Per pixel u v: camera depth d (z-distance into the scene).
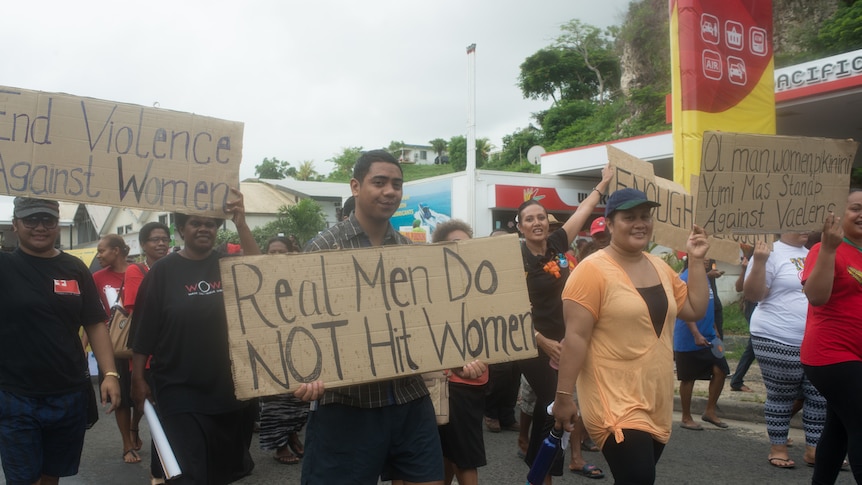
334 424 2.99
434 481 3.11
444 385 3.97
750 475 5.35
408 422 3.12
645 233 3.43
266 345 2.85
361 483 2.98
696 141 11.21
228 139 3.55
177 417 3.57
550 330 4.62
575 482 5.25
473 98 19.67
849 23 22.95
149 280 3.74
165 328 3.65
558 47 48.44
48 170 3.24
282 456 6.03
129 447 6.25
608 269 3.38
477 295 3.11
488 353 3.10
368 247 3.04
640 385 3.30
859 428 3.85
